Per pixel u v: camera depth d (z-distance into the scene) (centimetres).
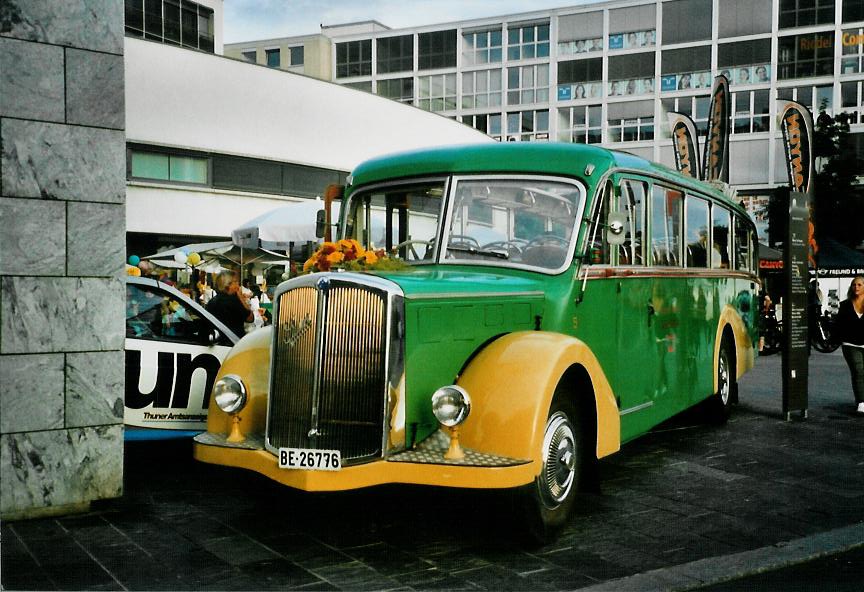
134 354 645
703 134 5103
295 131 2658
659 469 702
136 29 3353
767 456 758
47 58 509
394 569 445
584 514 562
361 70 6225
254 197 2553
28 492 514
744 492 627
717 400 898
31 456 512
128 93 2259
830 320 2225
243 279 1789
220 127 2458
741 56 4997
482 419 453
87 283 528
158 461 712
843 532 525
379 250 596
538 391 454
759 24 4934
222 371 519
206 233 2441
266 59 6506
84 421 531
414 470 434
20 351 504
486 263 584
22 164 502
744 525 542
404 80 6069
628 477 673
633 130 5300
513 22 5662
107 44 532
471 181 607
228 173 2497
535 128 5606
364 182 655
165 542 483
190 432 666
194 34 3600
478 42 5803
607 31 5359
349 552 473
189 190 2398
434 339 464
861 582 444
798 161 2448
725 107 2739
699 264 830
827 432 884
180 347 668
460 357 482
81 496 533
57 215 514
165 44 2331
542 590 416
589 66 5419
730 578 444
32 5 504
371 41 6175
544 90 5566
